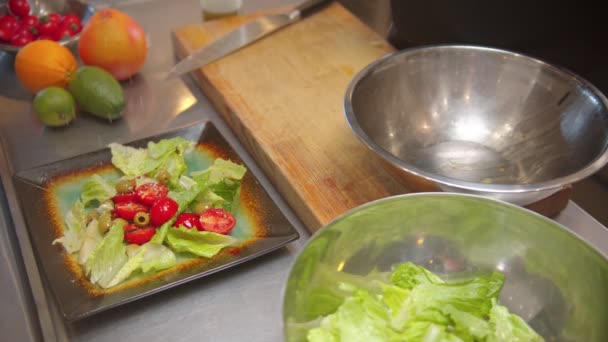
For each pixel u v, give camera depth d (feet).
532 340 1.79
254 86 3.03
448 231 1.97
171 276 2.06
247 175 2.48
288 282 1.62
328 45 3.38
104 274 2.04
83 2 3.60
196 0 4.00
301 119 2.81
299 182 2.45
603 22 2.89
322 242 1.75
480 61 2.77
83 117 2.96
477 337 1.76
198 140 2.71
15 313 1.98
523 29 3.01
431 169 2.65
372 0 4.31
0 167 2.67
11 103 3.06
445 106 2.85
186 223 2.23
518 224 1.87
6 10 3.46
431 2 3.20
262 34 3.40
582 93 2.49
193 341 1.97
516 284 1.94
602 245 2.33
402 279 1.90
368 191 2.43
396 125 2.76
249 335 1.99
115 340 1.95
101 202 2.35
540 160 2.55
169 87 3.21
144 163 2.53
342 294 1.88
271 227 2.26
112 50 2.98
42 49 2.85
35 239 2.22
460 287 1.86
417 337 1.75
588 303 1.76
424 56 2.77
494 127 2.78
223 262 2.11
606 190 3.10
